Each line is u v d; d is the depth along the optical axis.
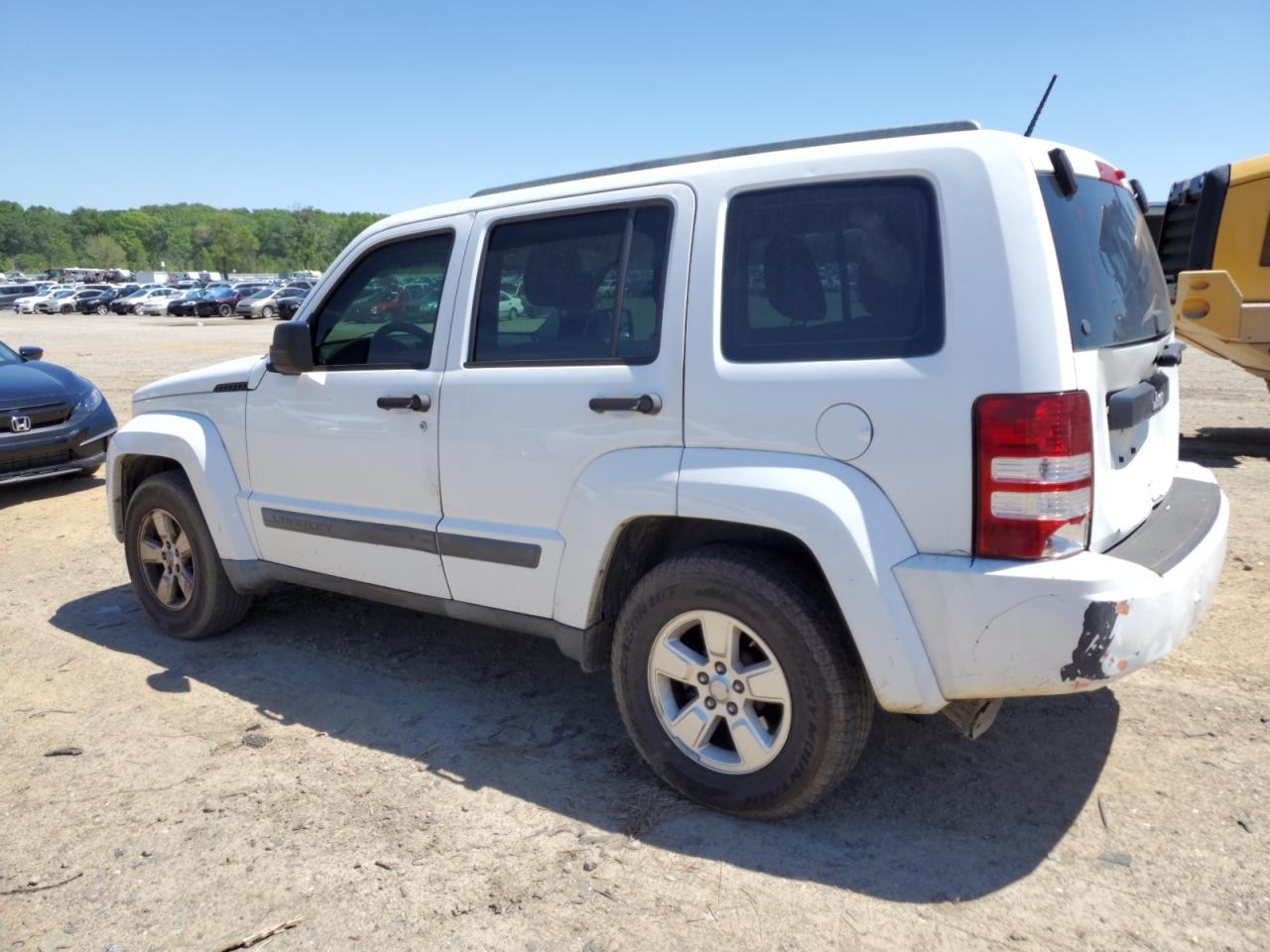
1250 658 4.16
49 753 3.75
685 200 3.16
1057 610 2.52
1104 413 2.77
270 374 4.27
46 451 8.10
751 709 3.05
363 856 3.03
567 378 3.32
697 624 3.13
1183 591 2.68
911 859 2.91
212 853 3.07
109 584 5.92
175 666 4.57
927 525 2.69
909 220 2.77
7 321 46.62
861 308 2.82
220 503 4.47
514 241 3.58
